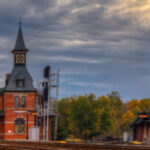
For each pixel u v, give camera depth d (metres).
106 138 101.00
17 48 75.19
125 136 78.62
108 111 102.44
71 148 31.28
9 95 72.38
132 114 120.88
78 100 100.81
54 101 75.56
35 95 73.38
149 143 52.09
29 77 74.12
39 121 74.12
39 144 38.69
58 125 83.38
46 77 69.19
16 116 72.25
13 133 71.62
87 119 99.06
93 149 29.44
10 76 74.69
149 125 71.06
